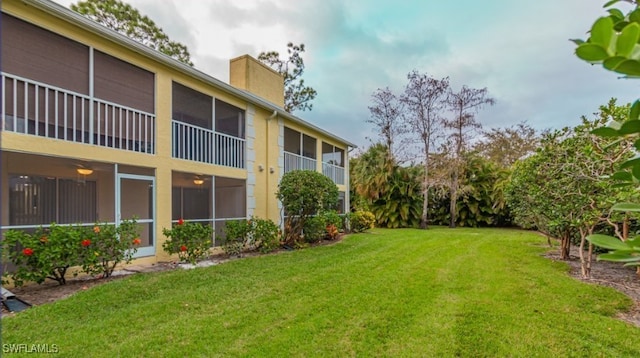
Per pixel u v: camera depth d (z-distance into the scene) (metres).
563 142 6.14
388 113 19.48
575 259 7.69
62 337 3.42
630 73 0.63
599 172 4.26
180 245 6.90
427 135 17.52
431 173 17.47
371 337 3.52
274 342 3.39
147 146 7.12
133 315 4.04
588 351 3.23
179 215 9.15
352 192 20.81
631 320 4.01
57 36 5.74
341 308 4.34
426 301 4.61
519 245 9.94
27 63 5.40
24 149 5.14
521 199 7.66
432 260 7.53
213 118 8.71
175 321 3.89
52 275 5.21
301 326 3.77
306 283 5.52
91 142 6.04
